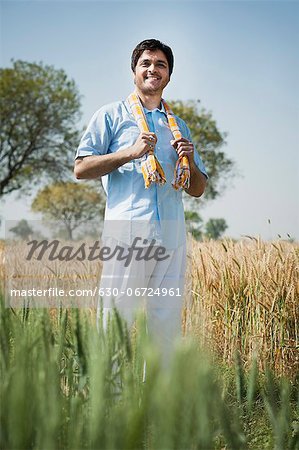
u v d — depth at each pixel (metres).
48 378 1.85
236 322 5.17
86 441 1.89
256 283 5.22
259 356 4.81
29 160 36.47
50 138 36.59
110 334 2.08
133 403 1.79
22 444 1.70
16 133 35.97
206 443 1.72
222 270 5.51
